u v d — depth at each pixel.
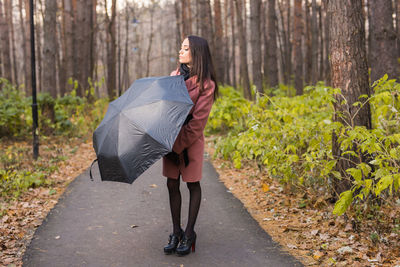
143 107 2.64
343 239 3.22
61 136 9.75
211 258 2.96
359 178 3.13
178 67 3.22
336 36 3.89
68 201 4.58
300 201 4.34
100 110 11.70
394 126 4.09
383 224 3.38
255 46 12.20
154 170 6.33
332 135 4.05
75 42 18.50
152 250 3.12
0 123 9.02
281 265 2.83
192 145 2.96
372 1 6.78
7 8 24.42
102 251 3.11
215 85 2.92
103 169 2.63
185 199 4.63
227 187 5.30
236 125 7.75
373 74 6.88
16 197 4.67
